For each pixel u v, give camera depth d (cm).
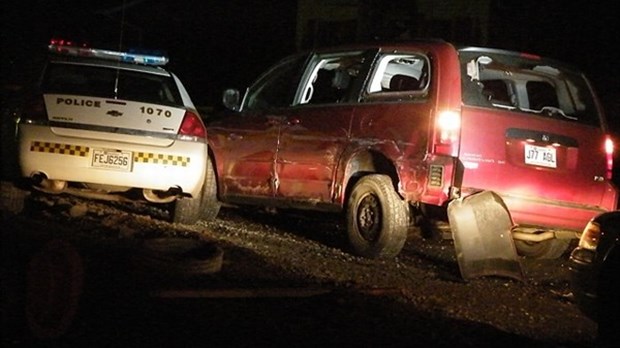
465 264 763
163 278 639
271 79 960
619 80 1711
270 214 1147
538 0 1898
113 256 656
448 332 595
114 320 540
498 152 770
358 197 832
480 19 1964
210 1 2439
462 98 771
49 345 496
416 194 774
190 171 833
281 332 549
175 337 520
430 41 806
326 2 2183
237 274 690
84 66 853
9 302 521
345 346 534
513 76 855
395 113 799
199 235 816
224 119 962
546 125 791
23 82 859
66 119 796
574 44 1830
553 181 789
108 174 804
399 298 678
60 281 516
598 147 817
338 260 815
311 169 862
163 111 826
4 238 647
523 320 666
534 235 799
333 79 898
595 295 607
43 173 794
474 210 763
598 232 620
